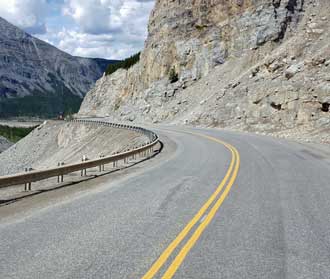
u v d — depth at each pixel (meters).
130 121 72.25
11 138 182.25
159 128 49.94
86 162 15.07
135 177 14.35
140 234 7.11
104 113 120.56
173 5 74.25
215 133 38.38
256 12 56.94
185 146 27.27
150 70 77.06
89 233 7.19
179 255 6.00
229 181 12.87
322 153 21.44
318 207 9.28
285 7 54.59
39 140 82.88
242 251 6.21
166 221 8.00
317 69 36.16
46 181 14.27
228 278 5.16
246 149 23.77
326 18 43.00
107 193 11.25
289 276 5.25
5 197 10.80
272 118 38.34
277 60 42.75
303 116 34.22
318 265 5.66
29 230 7.41
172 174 14.75
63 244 6.55
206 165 17.12
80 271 5.38
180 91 65.50
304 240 6.79
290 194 10.77
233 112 44.69
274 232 7.25
